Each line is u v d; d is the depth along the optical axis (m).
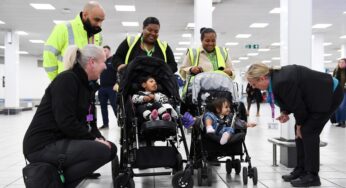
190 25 13.12
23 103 18.45
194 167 3.33
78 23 3.08
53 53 3.02
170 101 3.11
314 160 3.12
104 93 7.79
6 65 14.28
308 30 4.07
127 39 3.63
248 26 13.54
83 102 2.30
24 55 22.48
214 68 3.88
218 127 3.20
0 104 18.66
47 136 2.20
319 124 3.10
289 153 3.97
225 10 10.80
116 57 3.62
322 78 3.11
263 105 23.03
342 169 3.89
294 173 3.36
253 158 4.54
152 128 2.72
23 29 13.91
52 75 3.05
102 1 9.66
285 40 4.13
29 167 2.10
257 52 21.75
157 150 2.83
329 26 13.70
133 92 3.21
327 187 3.12
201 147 3.17
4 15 11.41
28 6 10.19
